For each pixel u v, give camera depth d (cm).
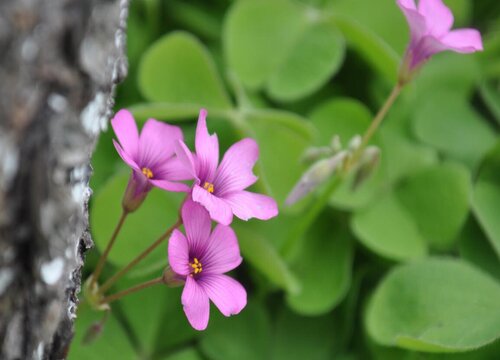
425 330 27
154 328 28
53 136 21
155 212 28
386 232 30
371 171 27
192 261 24
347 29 31
